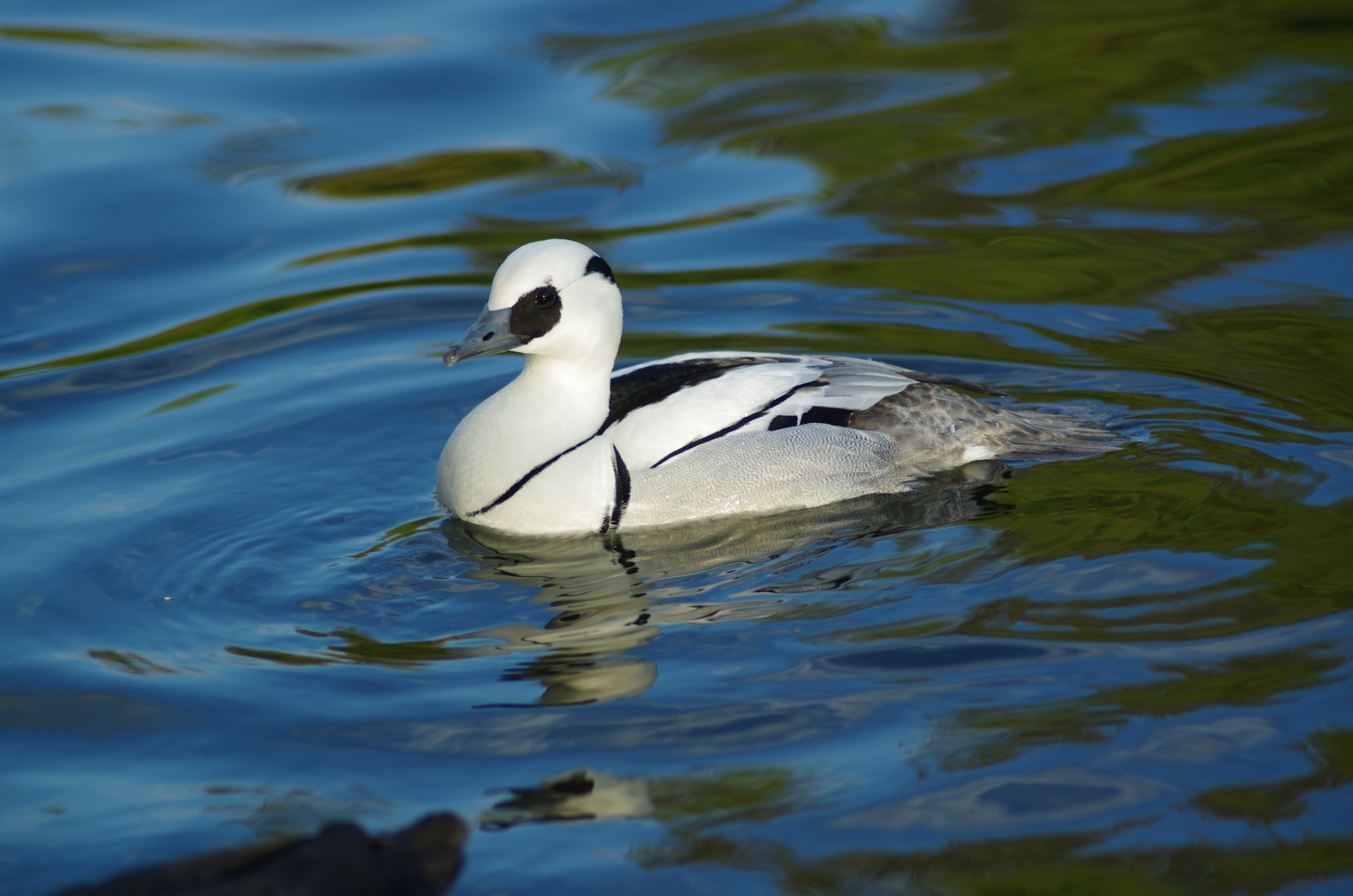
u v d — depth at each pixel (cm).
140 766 865
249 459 1325
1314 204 1769
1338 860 740
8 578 1103
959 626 990
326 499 1253
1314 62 2175
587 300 1191
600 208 1872
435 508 1244
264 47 2341
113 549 1150
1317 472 1186
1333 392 1341
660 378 1256
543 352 1193
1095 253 1692
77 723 910
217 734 894
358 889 625
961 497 1209
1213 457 1233
